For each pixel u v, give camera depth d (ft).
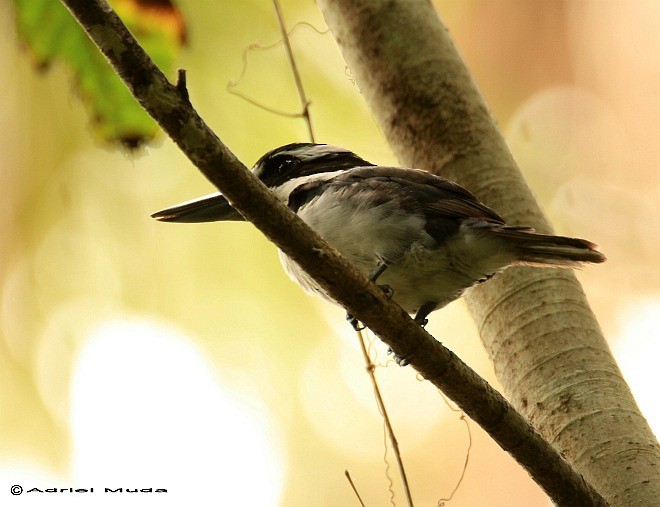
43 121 31.73
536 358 24.54
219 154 19.81
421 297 27.22
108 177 32.53
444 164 27.89
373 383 27.73
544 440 21.34
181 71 19.49
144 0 30.07
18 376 33.17
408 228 25.91
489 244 25.39
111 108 30.58
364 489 42.09
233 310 34.91
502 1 46.57
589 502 21.45
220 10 32.42
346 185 27.25
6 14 29.91
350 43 29.55
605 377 23.95
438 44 28.89
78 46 29.71
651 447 22.84
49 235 32.32
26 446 33.83
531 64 46.39
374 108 29.37
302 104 30.55
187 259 34.06
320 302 36.35
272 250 34.71
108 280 33.06
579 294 25.55
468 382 21.27
